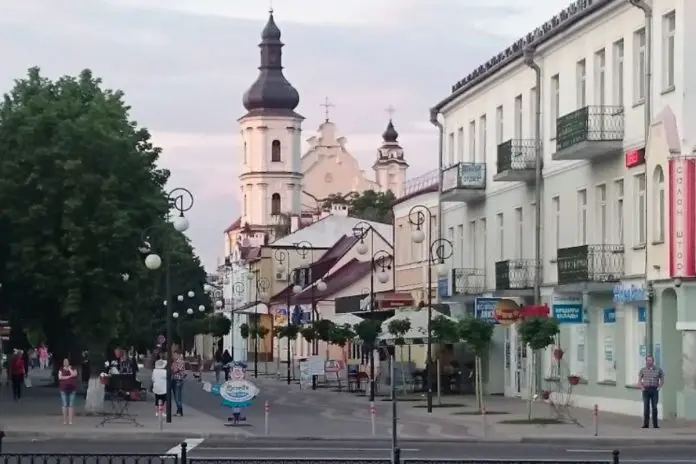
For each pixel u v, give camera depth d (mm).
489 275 58406
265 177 168625
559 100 49562
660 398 40219
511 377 56312
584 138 43594
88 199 45281
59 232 45469
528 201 53406
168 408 39438
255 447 31641
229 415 44688
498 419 41562
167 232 47219
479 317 48344
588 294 46562
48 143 45844
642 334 42031
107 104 48000
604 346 45406
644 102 41500
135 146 50031
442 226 66062
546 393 46469
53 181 45312
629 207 42844
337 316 74312
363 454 29234
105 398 54656
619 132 43531
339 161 176750
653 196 40438
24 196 45531
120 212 45094
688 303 38406
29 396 57406
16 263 45406
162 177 53188
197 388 72562
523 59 52438
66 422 39094
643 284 40938
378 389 64062
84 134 45562
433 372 58625
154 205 46656
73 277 44719
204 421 40906
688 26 38688
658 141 39875
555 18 50531
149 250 46125
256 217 168875
